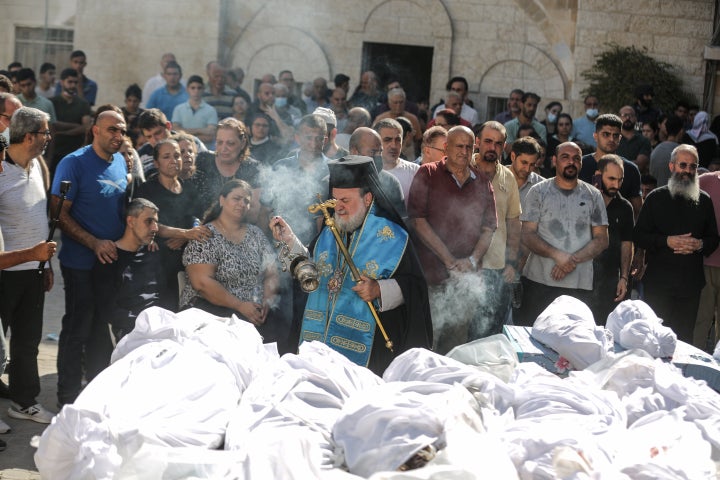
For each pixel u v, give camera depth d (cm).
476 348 543
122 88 1869
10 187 691
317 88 1523
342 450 400
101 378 450
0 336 655
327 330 604
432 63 1858
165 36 1855
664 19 1758
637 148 1297
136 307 741
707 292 929
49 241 629
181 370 455
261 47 1880
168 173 768
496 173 804
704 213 885
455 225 763
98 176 746
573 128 1552
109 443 409
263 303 717
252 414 435
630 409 476
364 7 1861
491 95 1856
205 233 711
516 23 1834
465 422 396
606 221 837
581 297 837
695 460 415
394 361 492
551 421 432
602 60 1758
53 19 1906
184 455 381
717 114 1758
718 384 570
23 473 600
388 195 711
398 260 599
